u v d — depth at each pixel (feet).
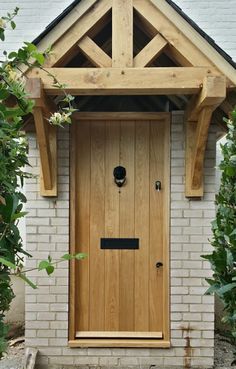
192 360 11.34
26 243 11.45
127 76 8.96
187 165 11.29
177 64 10.19
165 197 11.66
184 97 11.04
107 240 11.82
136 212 11.84
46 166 10.79
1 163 5.32
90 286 11.81
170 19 9.19
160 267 11.77
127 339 11.57
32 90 8.61
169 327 11.44
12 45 15.71
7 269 5.98
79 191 11.80
